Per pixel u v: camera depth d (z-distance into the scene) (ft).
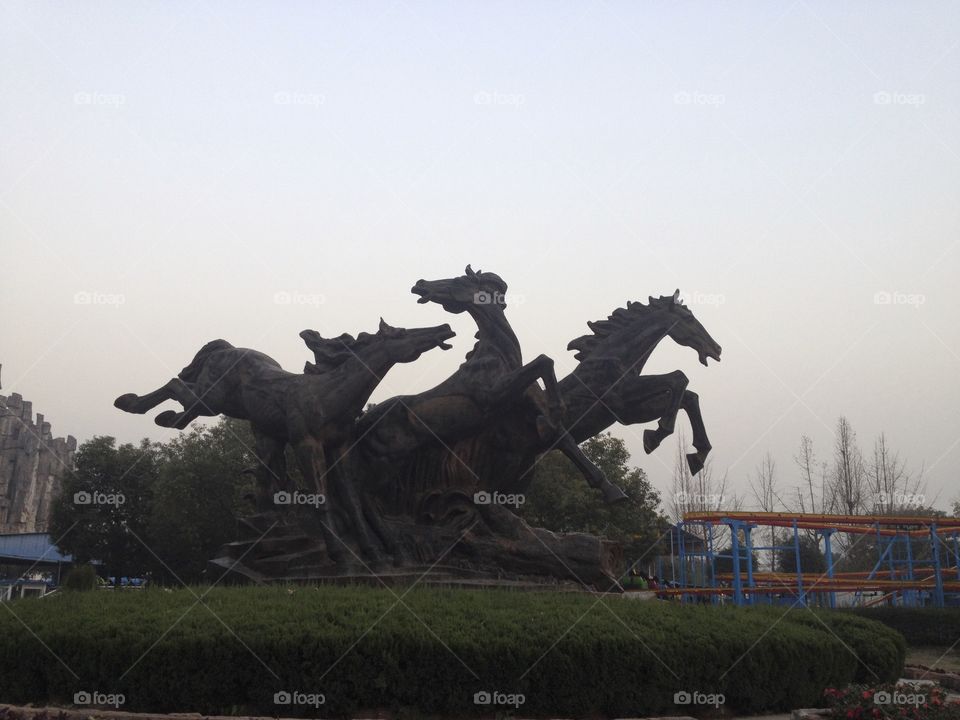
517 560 43.09
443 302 48.55
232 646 27.61
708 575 92.99
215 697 27.58
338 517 44.06
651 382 47.96
